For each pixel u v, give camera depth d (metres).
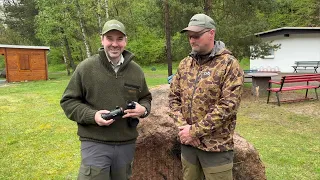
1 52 16.94
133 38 27.94
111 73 2.24
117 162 2.28
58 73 24.95
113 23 2.18
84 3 21.02
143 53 28.94
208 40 2.15
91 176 2.18
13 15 35.56
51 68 31.52
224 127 2.16
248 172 2.86
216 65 2.14
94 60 2.26
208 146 2.17
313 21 26.67
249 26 9.87
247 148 2.86
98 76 2.22
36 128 6.45
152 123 3.07
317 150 4.73
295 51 17.36
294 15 27.58
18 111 8.31
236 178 2.84
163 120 3.06
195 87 2.22
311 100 8.64
